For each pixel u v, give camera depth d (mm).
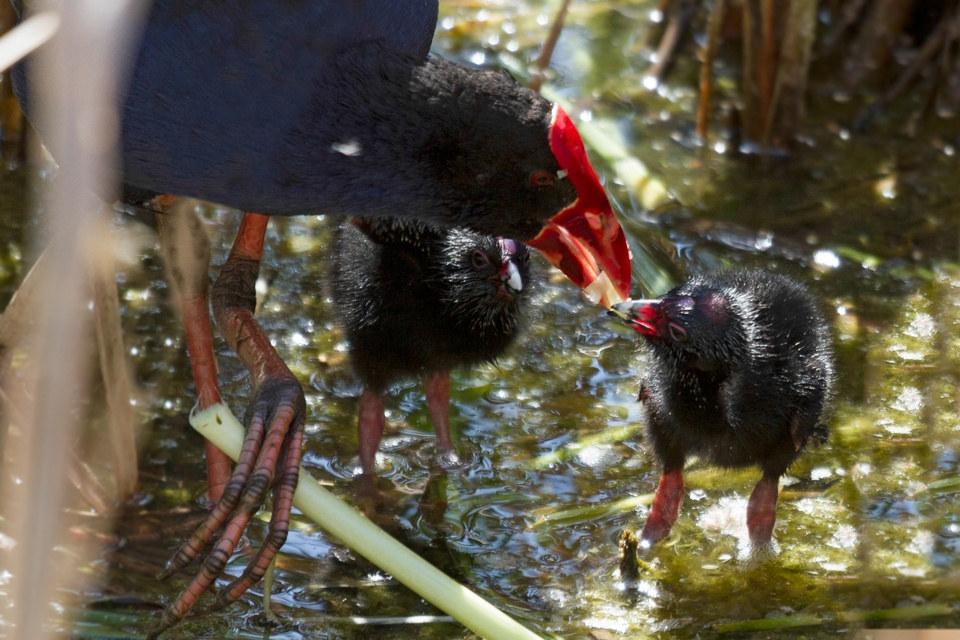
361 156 7129
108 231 7742
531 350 9805
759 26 11609
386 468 8602
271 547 6902
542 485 8477
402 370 8336
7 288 9875
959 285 10156
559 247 7539
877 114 12320
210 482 8117
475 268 7984
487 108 7086
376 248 8125
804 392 7656
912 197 11250
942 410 8898
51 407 3635
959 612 7203
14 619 3691
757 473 8633
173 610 6719
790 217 11047
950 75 12227
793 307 8234
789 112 11734
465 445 8828
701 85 11898
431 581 6711
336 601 7398
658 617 7316
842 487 8391
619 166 11469
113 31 3580
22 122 11078
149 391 9180
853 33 13172
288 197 7285
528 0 14359
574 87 12805
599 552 7867
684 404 7496
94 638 6957
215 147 7059
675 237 10773
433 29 7980
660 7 13688
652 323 7484
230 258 8297
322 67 7070
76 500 7980
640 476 8578
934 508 8125
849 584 7539
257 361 7629
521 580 7629
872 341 9656
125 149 7125
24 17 7480
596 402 9297
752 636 7160
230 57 6945
